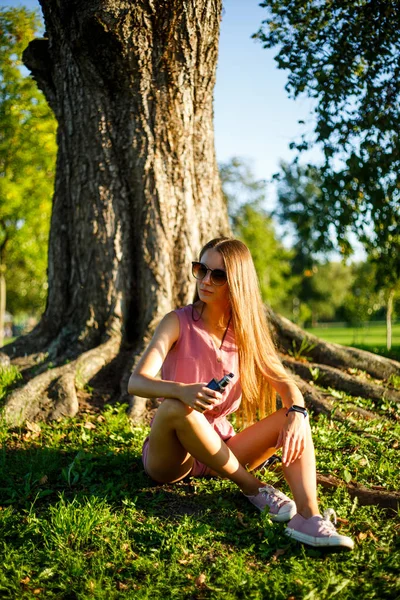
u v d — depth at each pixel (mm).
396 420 4625
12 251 16672
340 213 6613
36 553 2672
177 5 4957
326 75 5941
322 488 3291
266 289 32188
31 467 3518
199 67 5457
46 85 6203
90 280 5809
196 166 5922
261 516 2881
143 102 5531
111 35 4938
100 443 4070
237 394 3293
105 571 2561
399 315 14812
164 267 5727
